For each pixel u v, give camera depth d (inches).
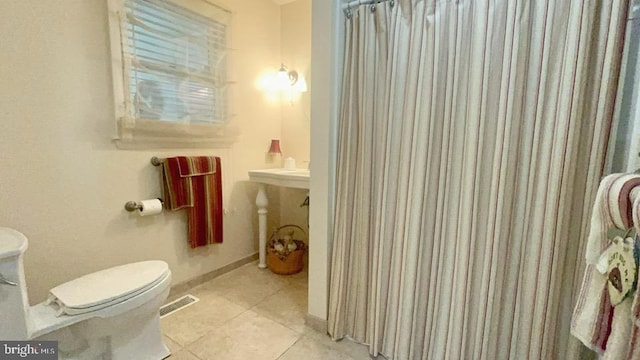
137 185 71.6
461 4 45.7
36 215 56.7
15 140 53.3
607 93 38.0
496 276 45.9
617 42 37.2
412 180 51.0
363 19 54.6
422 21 48.6
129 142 69.1
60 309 45.6
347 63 57.9
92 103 62.2
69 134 59.6
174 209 76.4
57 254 59.9
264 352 59.7
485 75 44.0
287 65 106.5
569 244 42.4
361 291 60.5
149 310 53.6
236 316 72.0
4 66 51.2
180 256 83.0
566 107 39.6
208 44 82.7
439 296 51.3
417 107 49.8
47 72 55.9
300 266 98.3
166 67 73.4
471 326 48.6
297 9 102.5
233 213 96.7
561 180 40.6
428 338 52.9
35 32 53.9
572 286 42.8
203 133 83.0
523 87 42.6
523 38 41.8
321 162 61.4
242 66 93.5
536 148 42.3
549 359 43.6
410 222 51.9
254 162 101.7
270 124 106.3
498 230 45.0
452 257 49.3
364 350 60.7
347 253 60.9
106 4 62.4
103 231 66.5
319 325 66.3
